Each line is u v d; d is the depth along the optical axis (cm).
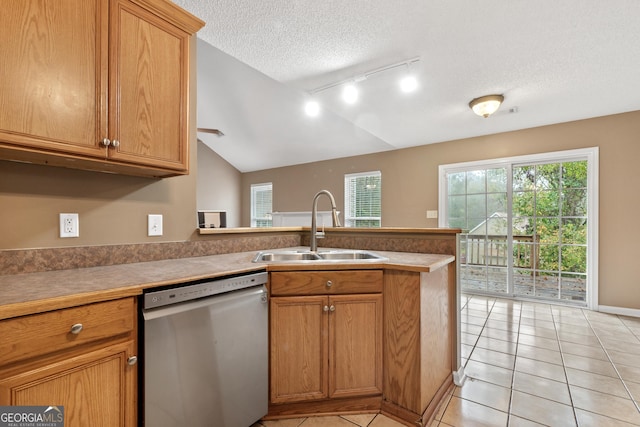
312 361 156
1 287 101
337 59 236
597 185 343
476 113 316
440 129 396
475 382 195
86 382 95
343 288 157
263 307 145
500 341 261
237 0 174
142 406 107
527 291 394
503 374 205
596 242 344
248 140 575
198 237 189
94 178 147
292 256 210
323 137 498
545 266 382
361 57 233
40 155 112
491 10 178
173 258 176
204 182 657
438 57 229
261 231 228
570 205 365
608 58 227
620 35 198
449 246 198
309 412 160
